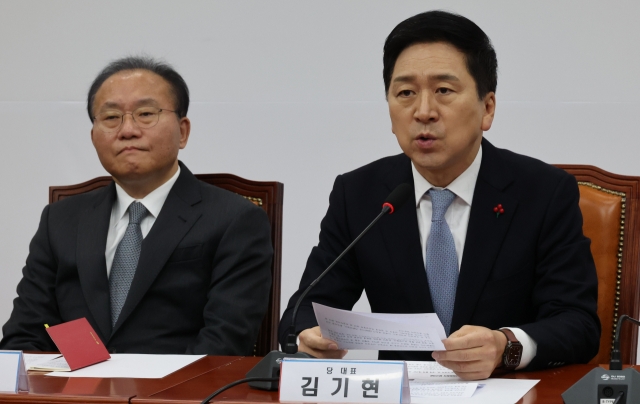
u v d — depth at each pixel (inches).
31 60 140.5
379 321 59.6
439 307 82.4
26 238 139.6
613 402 50.3
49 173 139.6
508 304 80.7
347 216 88.1
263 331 102.0
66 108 139.6
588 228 92.0
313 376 54.2
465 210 84.2
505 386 59.7
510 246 81.4
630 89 124.6
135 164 94.9
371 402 53.1
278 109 135.3
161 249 93.9
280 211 105.3
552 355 68.6
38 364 71.6
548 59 126.9
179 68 137.3
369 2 132.6
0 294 139.3
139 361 72.3
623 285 90.3
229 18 136.2
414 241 83.4
